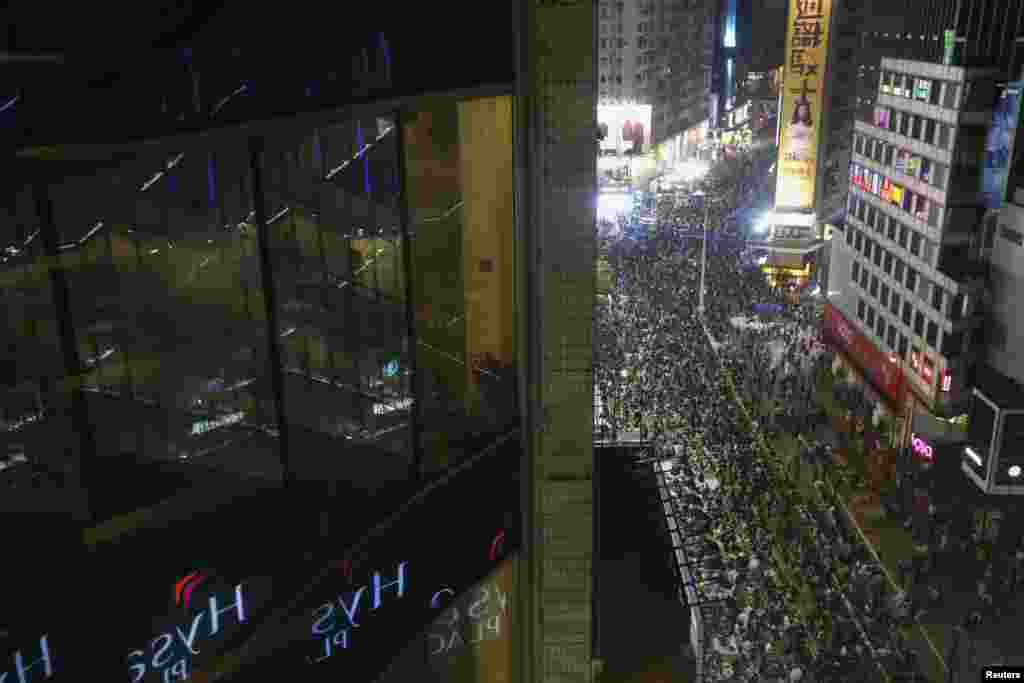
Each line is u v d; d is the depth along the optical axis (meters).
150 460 5.70
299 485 6.91
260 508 6.55
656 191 117.94
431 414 8.80
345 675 7.62
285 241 6.53
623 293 76.31
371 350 7.74
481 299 9.53
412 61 7.59
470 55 8.47
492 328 9.79
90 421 5.34
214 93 5.62
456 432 9.30
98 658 5.48
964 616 37.12
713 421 53.31
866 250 60.22
